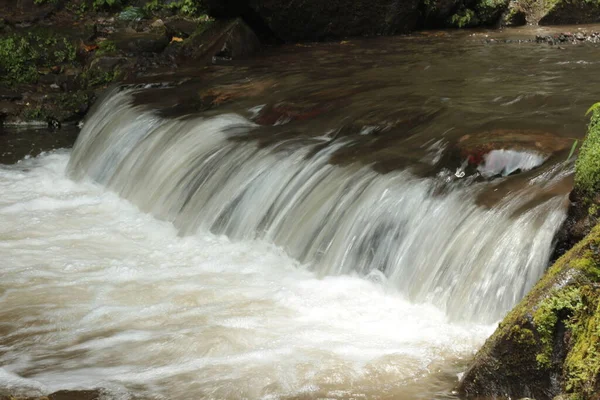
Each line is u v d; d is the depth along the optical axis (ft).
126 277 22.91
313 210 23.45
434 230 20.25
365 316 19.24
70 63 48.47
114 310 20.66
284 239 23.79
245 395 16.08
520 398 14.80
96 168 33.68
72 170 34.86
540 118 24.95
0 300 21.61
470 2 49.73
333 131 27.73
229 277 22.50
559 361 14.30
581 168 17.24
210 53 43.91
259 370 16.94
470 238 19.22
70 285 22.47
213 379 16.76
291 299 20.48
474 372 15.29
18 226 27.84
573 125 23.86
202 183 27.58
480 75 33.65
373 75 35.60
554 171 20.51
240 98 34.14
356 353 17.35
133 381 16.98
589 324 13.89
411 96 30.22
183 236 26.35
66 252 25.23
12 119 42.50
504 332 14.90
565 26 48.39
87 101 42.68
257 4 45.98
